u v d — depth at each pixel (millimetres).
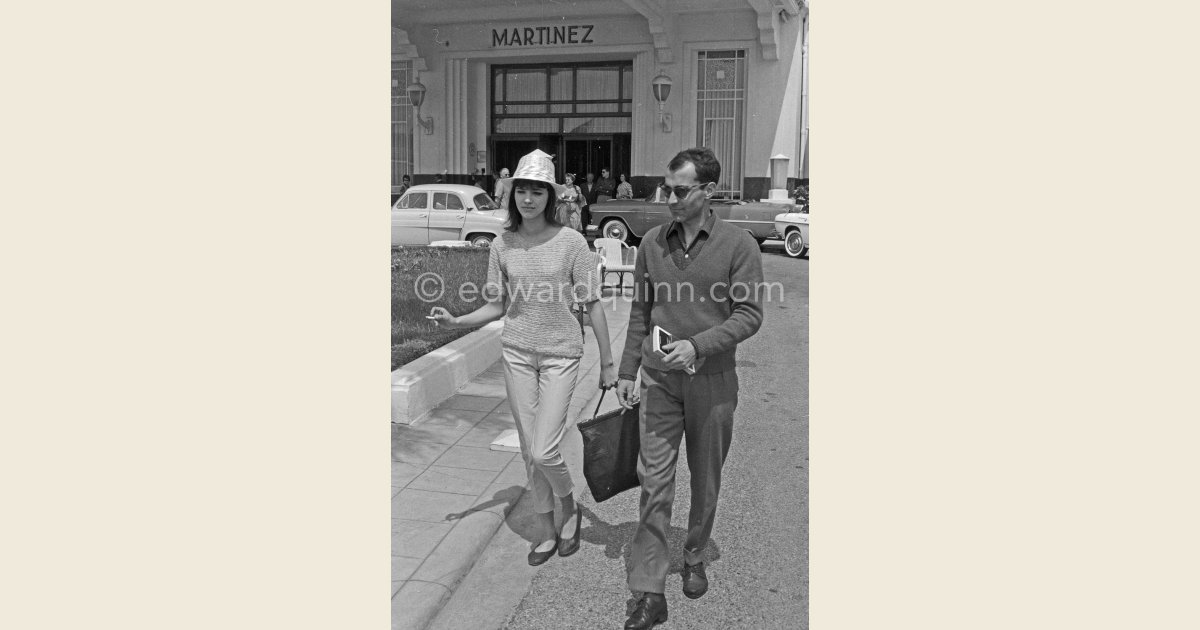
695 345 2791
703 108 13516
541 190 3195
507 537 3658
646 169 13422
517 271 3277
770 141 13594
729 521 3748
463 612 3064
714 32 13242
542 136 13695
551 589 3229
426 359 5641
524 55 13383
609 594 3193
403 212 12992
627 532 3729
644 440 2988
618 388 3172
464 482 4156
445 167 13711
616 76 13531
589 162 13711
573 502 3555
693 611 3045
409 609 3010
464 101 13641
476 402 5492
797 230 13102
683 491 4160
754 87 13398
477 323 3445
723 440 3006
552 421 3289
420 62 13523
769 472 4328
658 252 2977
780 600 3102
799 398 5703
